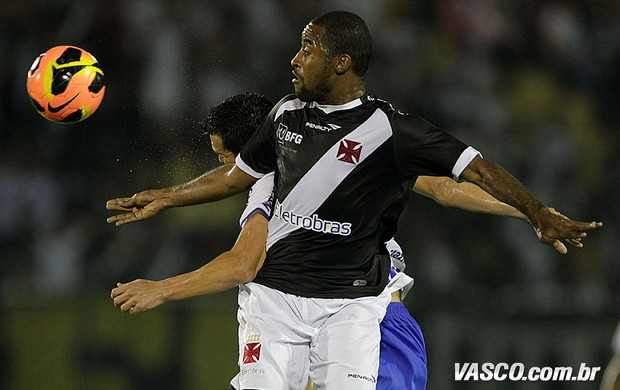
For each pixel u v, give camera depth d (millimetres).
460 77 41781
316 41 14836
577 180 41719
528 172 40781
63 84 15047
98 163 36562
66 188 36094
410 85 40844
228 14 39188
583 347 30859
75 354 29344
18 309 29500
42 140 37062
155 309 29078
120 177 36281
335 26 14836
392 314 16297
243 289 15945
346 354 14992
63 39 38875
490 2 44219
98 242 34281
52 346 29375
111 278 31750
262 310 15391
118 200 15984
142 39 37938
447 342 30172
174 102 37312
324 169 14773
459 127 40688
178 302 29062
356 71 14945
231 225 34062
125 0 38594
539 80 43812
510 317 30609
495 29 43906
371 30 41500
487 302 30750
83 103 15242
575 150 42188
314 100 15078
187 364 28953
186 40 38094
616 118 44250
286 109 15359
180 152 36750
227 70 38344
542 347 30641
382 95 40281
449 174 14430
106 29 38469
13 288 30016
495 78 43062
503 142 41000
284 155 15141
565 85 44344
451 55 42531
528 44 44469
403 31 42125
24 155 36719
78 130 36812
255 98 16688
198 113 37438
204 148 35750
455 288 31344
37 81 15086
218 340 29047
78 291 30375
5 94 38375
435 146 14359
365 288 15453
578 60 45156
